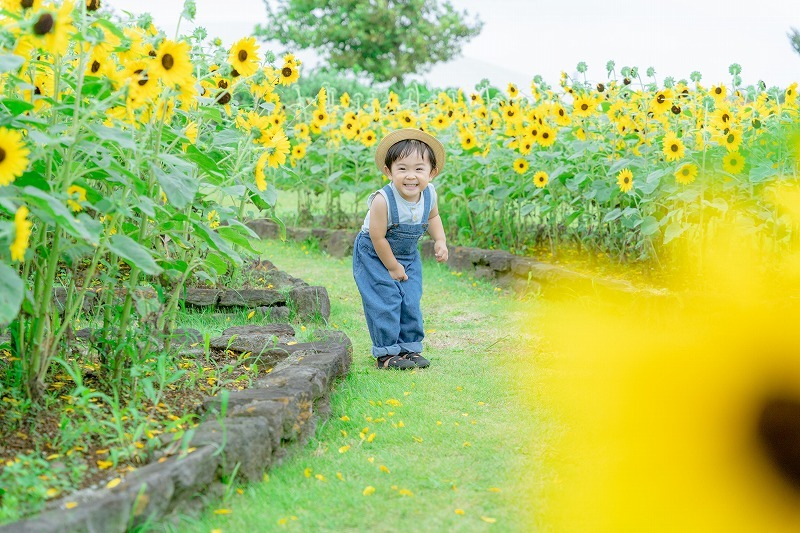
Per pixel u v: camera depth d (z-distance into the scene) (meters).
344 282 5.89
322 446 2.54
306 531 1.91
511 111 6.16
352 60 23.33
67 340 2.50
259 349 3.27
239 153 3.28
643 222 5.04
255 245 7.44
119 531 1.70
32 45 2.05
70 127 2.24
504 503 2.09
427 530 1.93
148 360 2.77
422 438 2.63
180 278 3.25
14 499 1.76
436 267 6.43
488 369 3.60
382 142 3.82
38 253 2.40
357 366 3.69
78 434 2.11
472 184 6.97
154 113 2.55
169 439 2.17
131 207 2.46
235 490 2.08
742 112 5.26
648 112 5.46
